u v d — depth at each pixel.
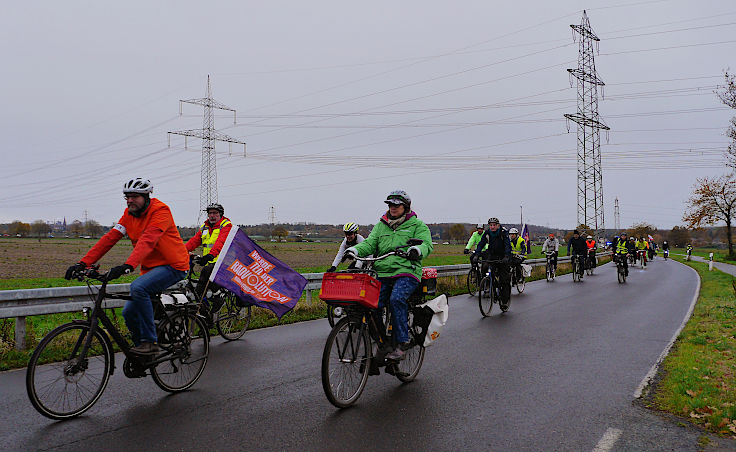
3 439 3.94
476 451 3.86
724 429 4.24
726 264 38.31
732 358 6.57
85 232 150.88
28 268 30.02
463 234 138.38
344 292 4.79
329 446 3.90
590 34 49.16
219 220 8.11
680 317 10.46
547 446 3.96
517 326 9.40
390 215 5.56
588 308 11.91
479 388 5.49
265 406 4.82
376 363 5.16
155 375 5.06
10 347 6.80
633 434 4.21
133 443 3.90
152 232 4.89
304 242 111.81
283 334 8.58
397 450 3.85
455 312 11.29
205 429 4.21
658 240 99.38
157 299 5.13
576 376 5.96
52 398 4.34
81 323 4.59
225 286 7.51
